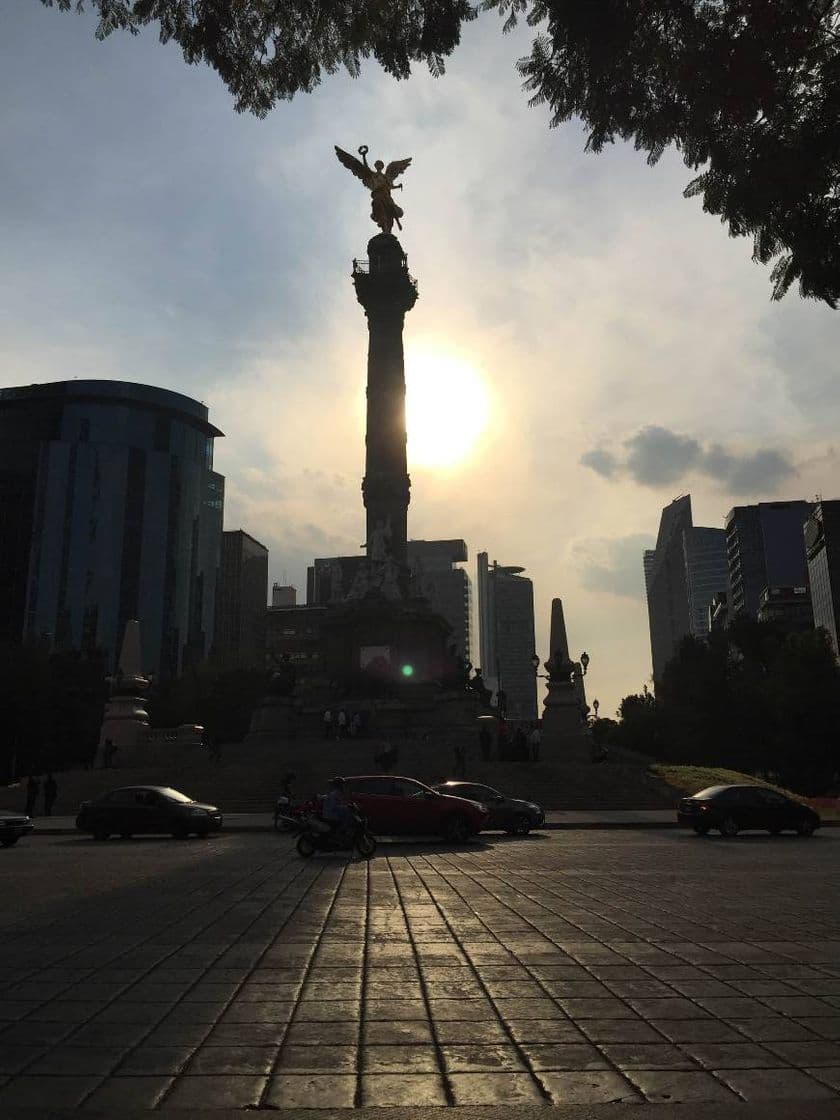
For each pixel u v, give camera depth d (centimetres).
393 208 8531
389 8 1118
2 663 8525
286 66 1191
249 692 10362
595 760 5475
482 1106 554
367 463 7819
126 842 2962
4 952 1022
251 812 4316
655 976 891
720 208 1140
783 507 16188
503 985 856
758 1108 545
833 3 984
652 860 2175
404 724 6675
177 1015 755
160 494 19362
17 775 9056
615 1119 531
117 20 1149
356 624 7350
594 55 1050
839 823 3925
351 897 1481
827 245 1098
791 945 1049
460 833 2781
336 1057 647
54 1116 536
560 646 6862
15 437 19512
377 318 8106
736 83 1034
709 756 8744
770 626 9938
